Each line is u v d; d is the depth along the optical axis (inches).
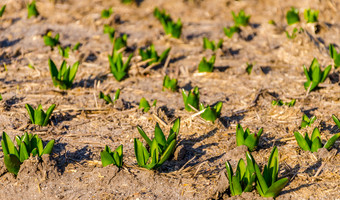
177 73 247.3
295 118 184.2
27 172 141.6
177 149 154.6
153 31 327.9
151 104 204.8
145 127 179.0
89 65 258.1
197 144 166.2
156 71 251.4
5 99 204.2
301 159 152.3
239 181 130.6
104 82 236.4
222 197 133.6
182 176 144.4
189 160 148.9
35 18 346.3
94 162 151.9
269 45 295.1
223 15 381.1
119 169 144.2
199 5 410.0
